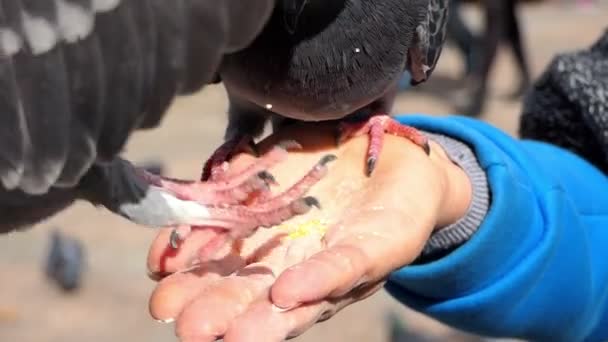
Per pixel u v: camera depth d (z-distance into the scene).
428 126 0.79
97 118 0.59
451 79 2.83
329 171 0.72
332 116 0.76
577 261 0.77
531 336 0.78
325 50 0.73
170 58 0.59
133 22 0.59
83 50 0.59
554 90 0.84
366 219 0.67
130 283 1.46
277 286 0.62
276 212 0.69
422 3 0.75
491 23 2.55
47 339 1.32
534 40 3.53
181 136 2.12
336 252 0.64
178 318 0.62
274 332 0.61
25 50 0.59
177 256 0.69
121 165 0.67
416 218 0.68
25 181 0.59
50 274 1.45
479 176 0.76
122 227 1.64
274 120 0.79
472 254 0.74
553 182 0.78
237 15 0.59
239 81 0.74
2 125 0.59
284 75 0.73
